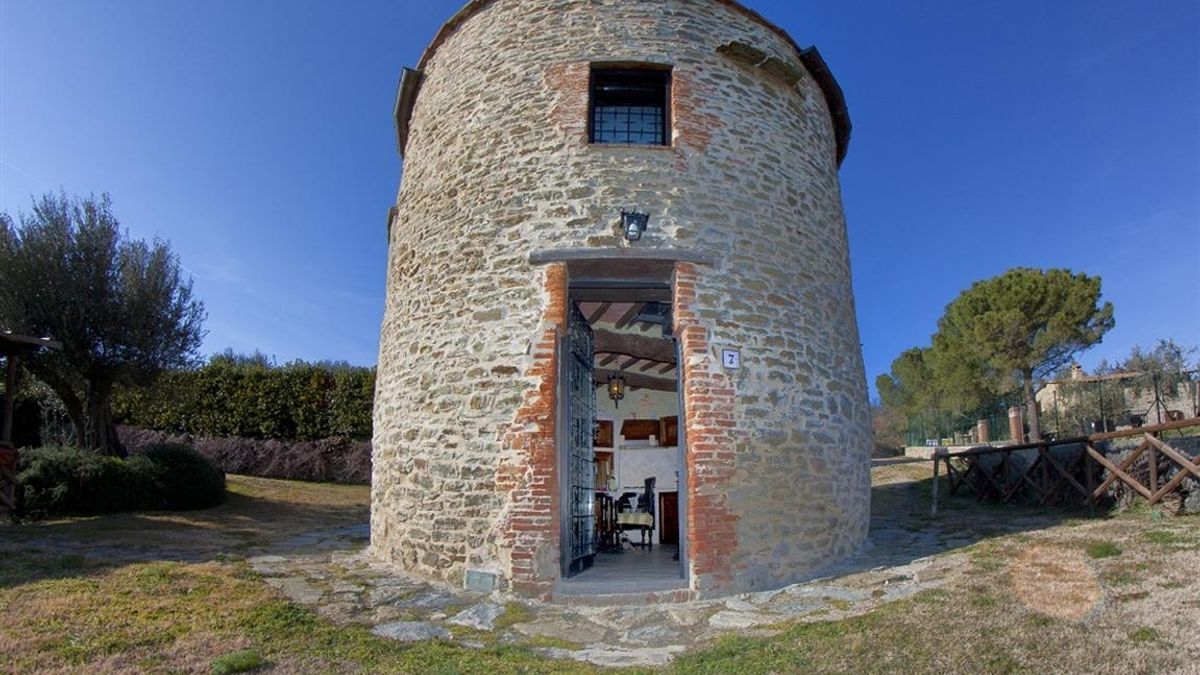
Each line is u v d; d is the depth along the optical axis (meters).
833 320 8.70
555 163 7.82
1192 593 5.14
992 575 6.26
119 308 14.12
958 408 25.91
